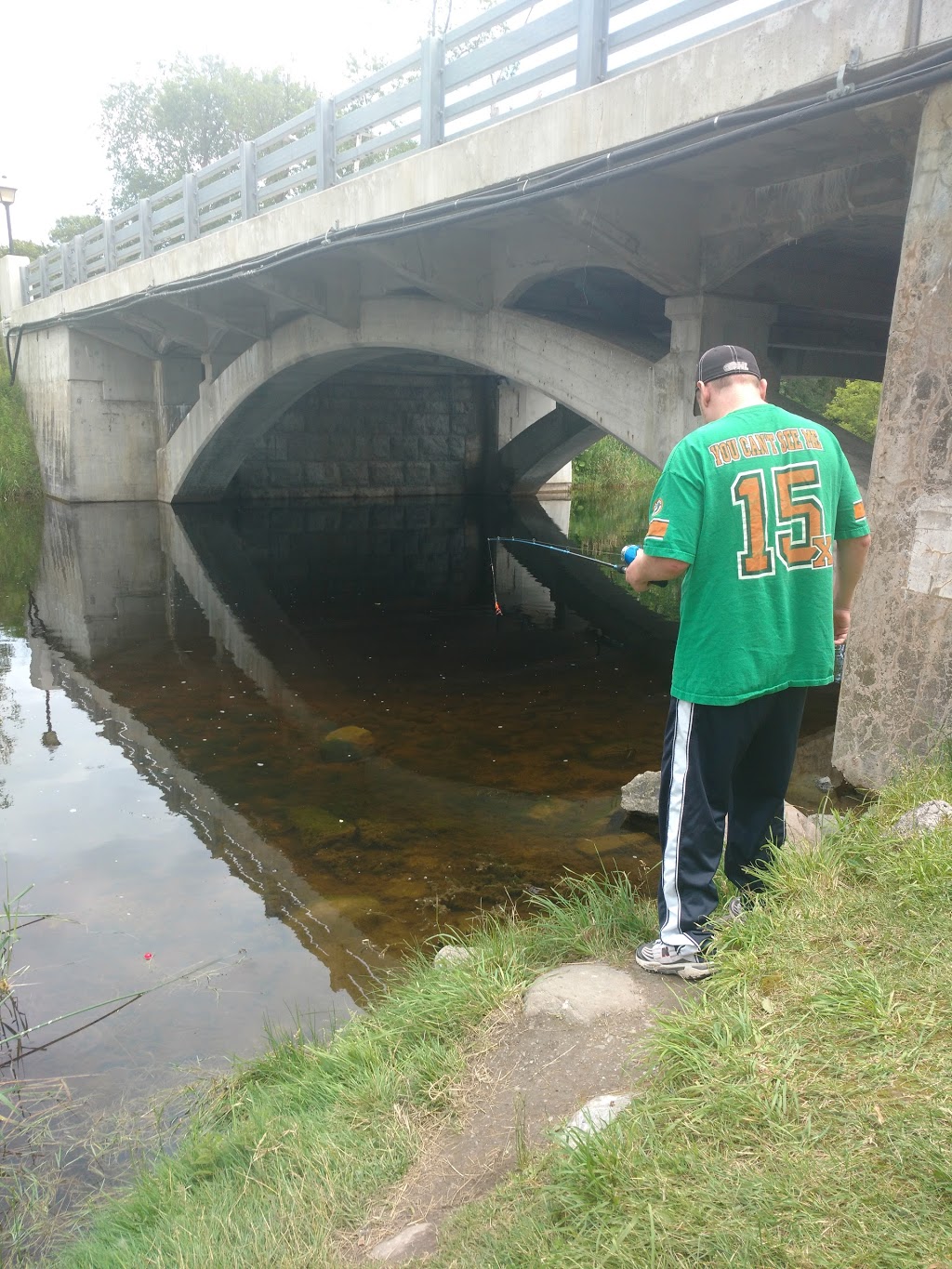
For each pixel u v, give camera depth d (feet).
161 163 125.18
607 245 22.08
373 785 19.79
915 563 14.85
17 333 77.15
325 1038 10.93
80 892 15.33
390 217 26.71
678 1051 7.57
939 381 14.30
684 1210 6.00
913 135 15.37
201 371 68.64
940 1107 6.32
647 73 18.02
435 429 78.38
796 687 8.90
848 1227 5.62
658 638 34.42
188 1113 10.16
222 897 15.06
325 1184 7.79
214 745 22.53
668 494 8.46
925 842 9.97
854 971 8.06
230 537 57.16
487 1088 8.38
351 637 34.12
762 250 21.58
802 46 15.15
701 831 9.01
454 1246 6.49
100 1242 8.09
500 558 52.47
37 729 23.76
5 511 66.28
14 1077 10.93
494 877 15.43
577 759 21.20
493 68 23.57
